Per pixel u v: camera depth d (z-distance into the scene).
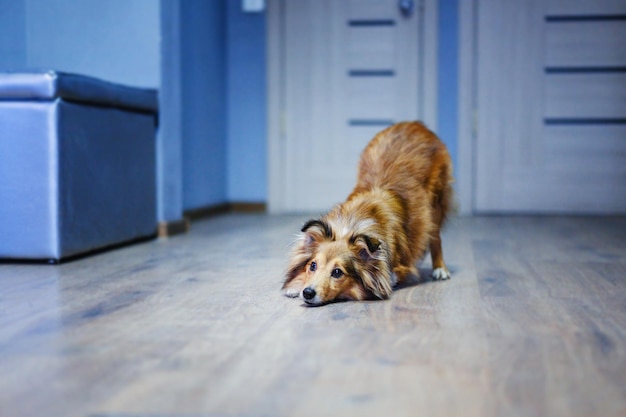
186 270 1.57
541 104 3.07
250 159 3.33
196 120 2.84
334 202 3.28
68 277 1.47
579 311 1.15
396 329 1.02
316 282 1.19
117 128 1.92
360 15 3.18
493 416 0.67
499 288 1.36
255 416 0.67
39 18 2.21
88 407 0.69
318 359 0.85
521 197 3.12
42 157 1.62
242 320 1.08
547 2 3.04
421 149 1.48
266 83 3.28
